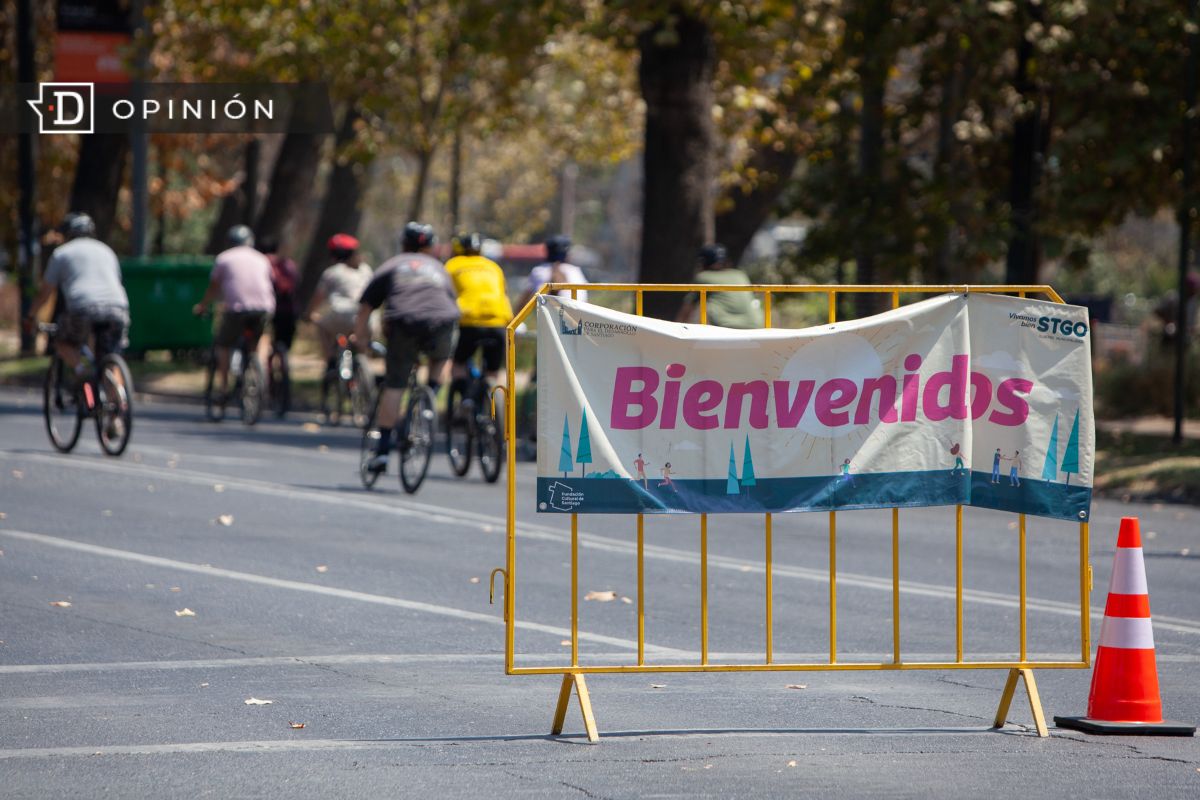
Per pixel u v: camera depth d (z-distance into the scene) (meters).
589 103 102.00
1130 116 60.41
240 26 86.06
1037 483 21.42
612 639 26.98
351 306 65.94
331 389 69.81
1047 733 20.64
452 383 49.09
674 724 21.30
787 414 20.91
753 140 87.94
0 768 18.42
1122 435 61.12
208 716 21.17
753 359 20.78
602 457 20.42
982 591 32.41
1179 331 57.94
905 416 21.25
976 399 21.47
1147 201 62.84
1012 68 65.69
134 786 17.73
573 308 20.39
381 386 44.69
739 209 95.81
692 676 24.70
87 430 57.50
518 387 67.94
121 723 20.69
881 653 26.09
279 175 104.38
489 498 44.38
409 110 93.19
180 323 88.94
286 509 40.91
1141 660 21.08
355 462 52.66
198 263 89.12
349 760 18.95
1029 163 62.38
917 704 22.75
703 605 20.56
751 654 25.83
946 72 62.94
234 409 73.81
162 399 80.25
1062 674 25.06
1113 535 41.19
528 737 20.31
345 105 105.56
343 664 24.67
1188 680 24.48
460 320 48.59
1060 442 21.44
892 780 18.27
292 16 85.19
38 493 41.97
